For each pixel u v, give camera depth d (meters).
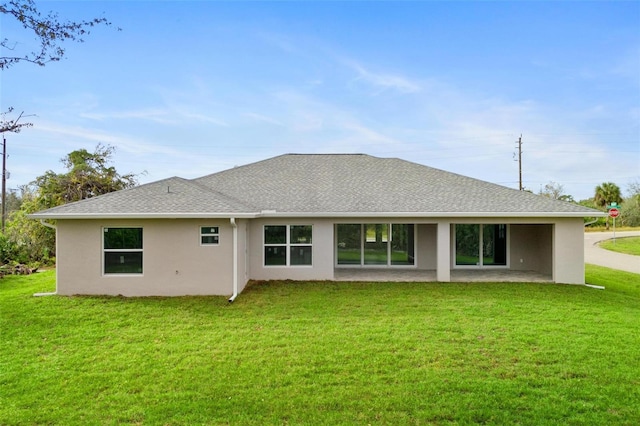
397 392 5.79
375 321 9.45
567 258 14.34
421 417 5.12
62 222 11.95
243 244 13.38
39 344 7.96
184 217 11.70
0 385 6.11
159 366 6.79
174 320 9.62
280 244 14.84
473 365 6.77
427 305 11.01
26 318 9.72
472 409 5.30
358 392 5.79
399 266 17.25
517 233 17.00
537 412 5.24
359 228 17.44
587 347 7.63
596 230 46.75
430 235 17.09
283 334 8.49
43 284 14.69
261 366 6.75
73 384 6.12
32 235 23.62
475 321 9.41
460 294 12.39
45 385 6.10
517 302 11.38
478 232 17.23
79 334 8.58
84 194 25.56
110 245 12.03
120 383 6.14
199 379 6.26
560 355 7.21
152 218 11.99
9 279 17.20
